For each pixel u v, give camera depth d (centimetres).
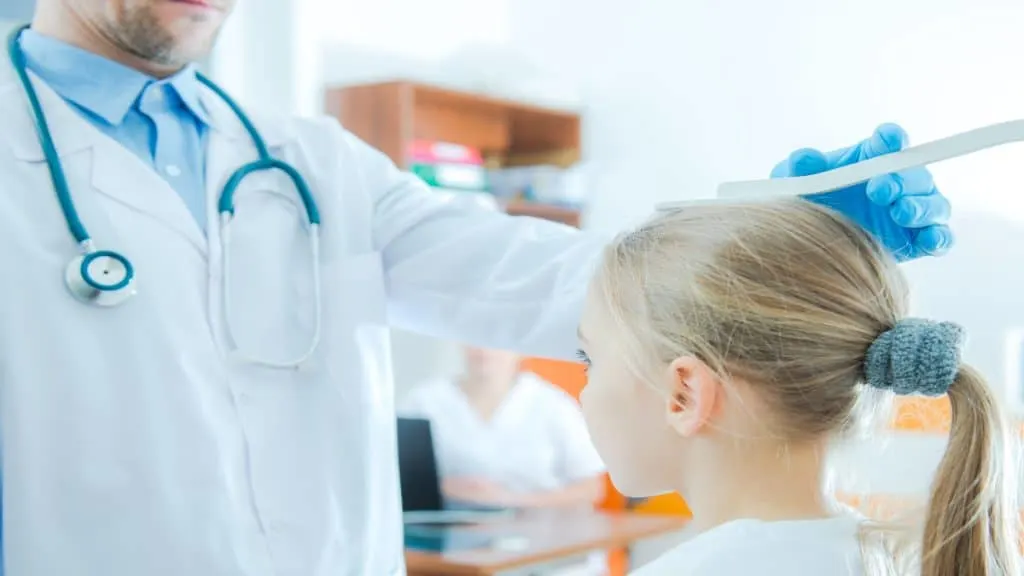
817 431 93
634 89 433
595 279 106
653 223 103
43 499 111
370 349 137
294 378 130
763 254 94
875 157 98
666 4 423
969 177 334
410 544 294
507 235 146
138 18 123
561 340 139
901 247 105
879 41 364
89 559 112
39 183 121
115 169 125
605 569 368
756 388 93
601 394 102
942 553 88
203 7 125
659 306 96
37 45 130
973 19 343
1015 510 91
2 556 111
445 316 148
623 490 102
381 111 382
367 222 143
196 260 126
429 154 391
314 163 142
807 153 107
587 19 444
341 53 399
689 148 418
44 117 124
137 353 117
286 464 126
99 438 114
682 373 94
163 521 114
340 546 128
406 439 327
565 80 451
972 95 343
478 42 445
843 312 93
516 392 391
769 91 394
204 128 138
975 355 329
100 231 121
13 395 111
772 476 93
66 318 115
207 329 124
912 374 89
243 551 119
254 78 328
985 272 330
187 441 117
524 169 427
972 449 89
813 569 88
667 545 379
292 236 136
